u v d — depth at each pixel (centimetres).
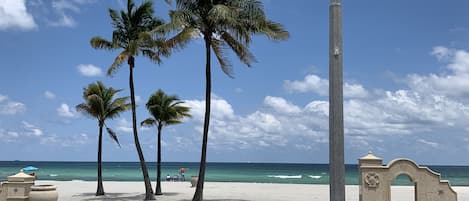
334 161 601
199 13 2234
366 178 1947
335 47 612
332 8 618
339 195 595
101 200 2714
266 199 2742
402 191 3578
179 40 2342
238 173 11050
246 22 2227
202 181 2225
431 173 1961
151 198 2678
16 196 2059
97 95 3077
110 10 2722
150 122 3103
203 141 2238
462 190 3809
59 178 7194
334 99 606
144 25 2764
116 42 2741
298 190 3684
